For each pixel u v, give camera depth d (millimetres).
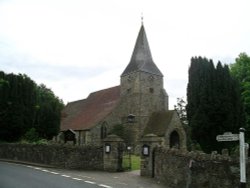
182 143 37719
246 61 37344
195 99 26734
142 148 17031
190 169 11898
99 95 49031
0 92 27297
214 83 26016
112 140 18969
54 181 13172
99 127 40375
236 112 25906
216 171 10938
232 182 10367
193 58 27766
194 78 27219
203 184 11328
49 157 20969
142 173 16781
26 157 22781
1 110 27078
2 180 12984
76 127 43188
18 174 15148
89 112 46031
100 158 19484
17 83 28141
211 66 26656
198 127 25750
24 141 25641
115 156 18719
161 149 14906
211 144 25500
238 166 10305
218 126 25422
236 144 24406
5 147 24750
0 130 27078
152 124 40531
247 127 31406
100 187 12039
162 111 40938
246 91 32719
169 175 13641
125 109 43688
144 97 43188
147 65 44812
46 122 34500
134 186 13016
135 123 41656
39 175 15102
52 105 35938
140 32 46625
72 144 20500
